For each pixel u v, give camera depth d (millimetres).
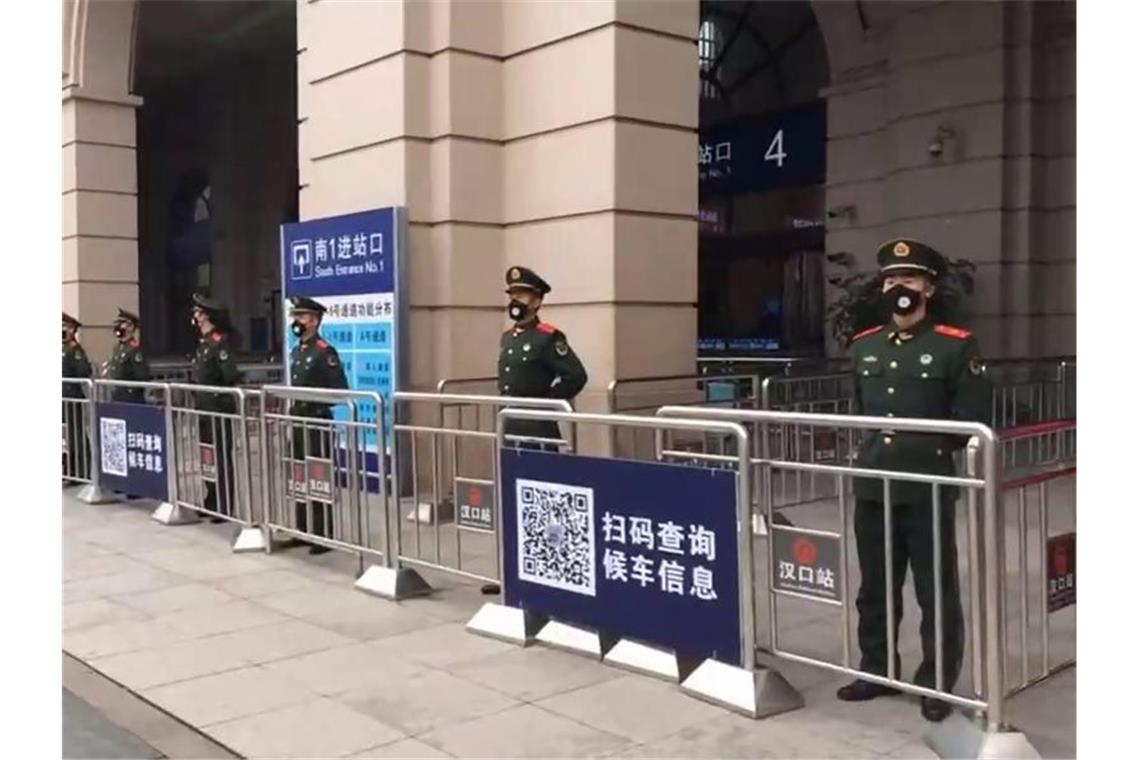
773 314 15539
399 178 8008
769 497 3998
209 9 18406
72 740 3889
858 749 3580
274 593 5805
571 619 4586
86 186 13844
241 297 23766
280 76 22500
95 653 4836
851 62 13656
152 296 25719
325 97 8742
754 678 3939
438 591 5754
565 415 4562
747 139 15773
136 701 4270
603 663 4520
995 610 3385
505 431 5352
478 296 8055
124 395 9219
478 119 7984
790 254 15289
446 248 7953
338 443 6180
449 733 3822
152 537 7301
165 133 25219
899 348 3936
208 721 4000
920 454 3816
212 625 5227
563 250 7562
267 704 4160
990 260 11914
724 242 16188
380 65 8148
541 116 7719
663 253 7426
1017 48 11750
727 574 3967
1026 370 10906
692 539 4070
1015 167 11820
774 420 3920
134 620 5344
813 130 14844
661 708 4000
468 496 5281
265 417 6715
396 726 3900
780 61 15258
